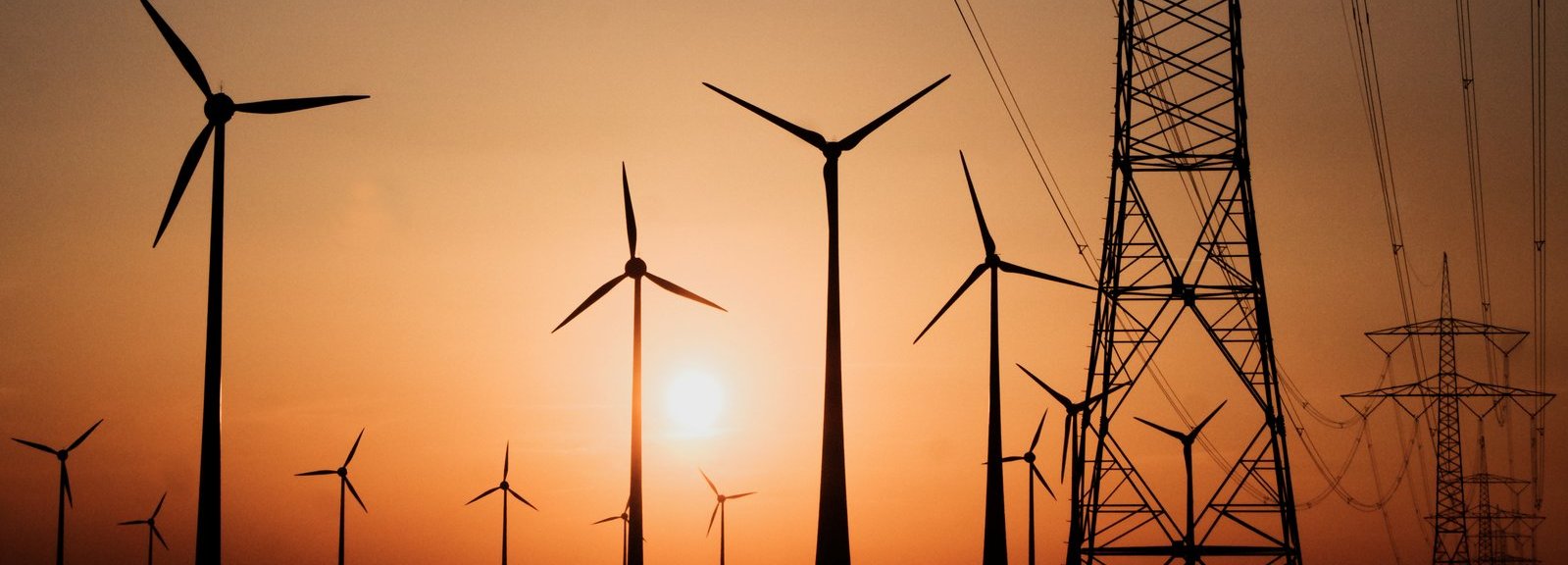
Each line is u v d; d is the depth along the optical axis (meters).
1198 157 78.00
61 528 100.69
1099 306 79.25
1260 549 76.06
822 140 63.19
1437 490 118.56
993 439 68.75
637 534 64.94
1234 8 78.50
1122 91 79.31
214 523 46.16
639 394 67.62
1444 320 118.88
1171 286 78.06
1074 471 81.06
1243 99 78.00
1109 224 79.25
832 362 59.00
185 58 57.81
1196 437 81.69
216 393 47.34
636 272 69.50
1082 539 80.56
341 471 108.94
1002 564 66.88
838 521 56.84
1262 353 77.06
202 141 58.22
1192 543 77.81
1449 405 118.56
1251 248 77.56
